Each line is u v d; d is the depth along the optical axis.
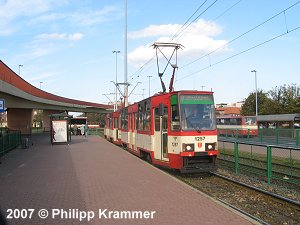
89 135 61.25
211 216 7.96
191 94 15.09
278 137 36.59
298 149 11.84
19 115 58.53
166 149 15.68
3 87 27.78
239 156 17.67
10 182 12.62
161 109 15.23
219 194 11.73
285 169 14.91
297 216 9.09
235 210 8.51
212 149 14.80
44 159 20.53
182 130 14.57
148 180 12.75
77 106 74.12
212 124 14.98
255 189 11.82
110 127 39.44
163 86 23.86
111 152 24.84
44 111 78.88
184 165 14.60
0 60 26.56
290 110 67.69
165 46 24.22
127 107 24.81
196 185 13.38
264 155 18.81
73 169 15.84
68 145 33.19
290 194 11.75
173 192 10.61
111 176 13.72
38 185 11.95
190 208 8.69
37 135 62.41
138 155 20.38
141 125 19.47
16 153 25.27
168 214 8.14
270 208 9.91
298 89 74.12
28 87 41.44
